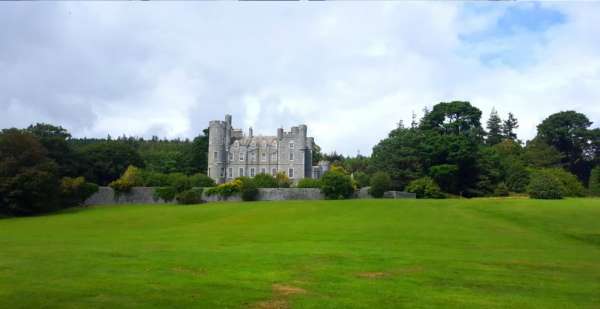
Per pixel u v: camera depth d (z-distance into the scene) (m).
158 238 35.00
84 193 70.31
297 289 17.81
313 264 23.00
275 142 100.00
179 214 55.81
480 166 84.44
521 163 93.69
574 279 20.86
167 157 112.81
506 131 132.38
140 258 23.91
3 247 28.56
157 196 71.56
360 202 60.34
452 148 82.62
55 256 24.33
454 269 22.59
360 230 38.59
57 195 64.38
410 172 85.12
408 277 20.55
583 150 108.62
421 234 36.19
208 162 98.88
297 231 38.53
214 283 18.41
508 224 41.41
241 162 99.12
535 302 16.80
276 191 71.75
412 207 53.94
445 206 54.16
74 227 45.97
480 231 37.78
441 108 99.81
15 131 64.94
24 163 61.84
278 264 22.80
